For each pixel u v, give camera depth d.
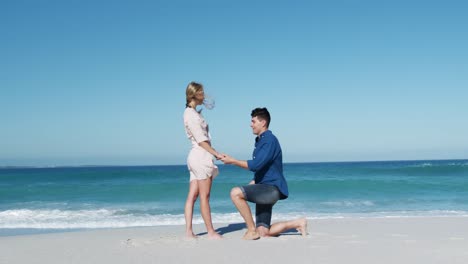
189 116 5.50
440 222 7.90
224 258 4.45
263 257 4.48
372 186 19.62
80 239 6.08
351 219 8.63
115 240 5.85
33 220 10.23
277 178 5.41
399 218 8.80
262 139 5.35
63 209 12.98
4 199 17.02
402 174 29.36
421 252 4.75
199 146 5.57
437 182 20.97
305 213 11.18
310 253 4.67
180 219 9.83
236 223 8.01
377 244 5.23
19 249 5.25
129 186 19.31
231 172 39.03
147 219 9.98
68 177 34.50
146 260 4.41
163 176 34.47
